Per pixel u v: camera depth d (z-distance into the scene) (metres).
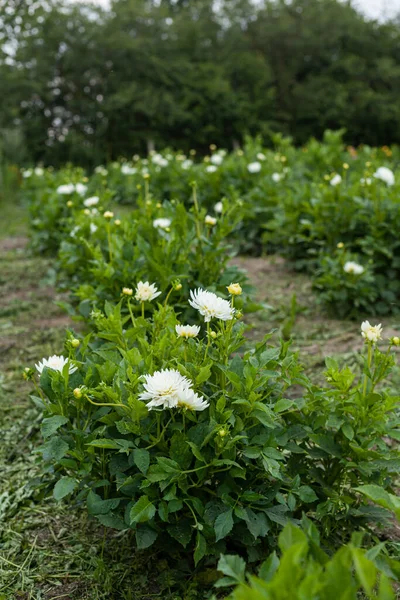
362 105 29.70
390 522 2.19
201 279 3.54
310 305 4.96
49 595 2.08
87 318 3.37
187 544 2.13
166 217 3.88
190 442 1.92
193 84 27.23
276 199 6.51
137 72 27.45
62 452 2.02
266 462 1.92
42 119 26.83
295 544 1.22
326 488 2.14
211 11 32.88
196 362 2.10
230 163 7.58
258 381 2.02
